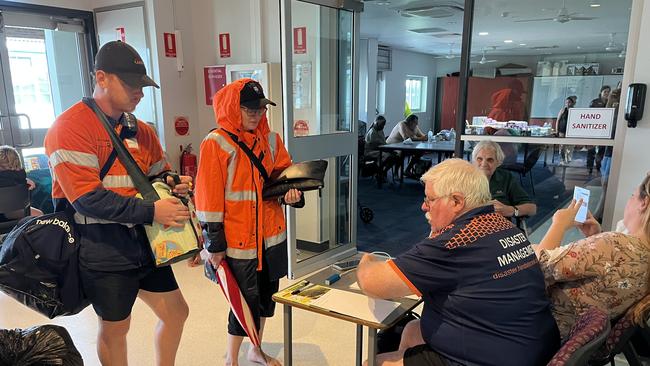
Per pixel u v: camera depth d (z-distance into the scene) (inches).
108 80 62.1
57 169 59.4
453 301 54.3
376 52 374.3
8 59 152.9
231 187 77.8
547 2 105.3
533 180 112.8
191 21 164.9
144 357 93.2
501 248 53.4
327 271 75.6
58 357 57.5
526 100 111.6
